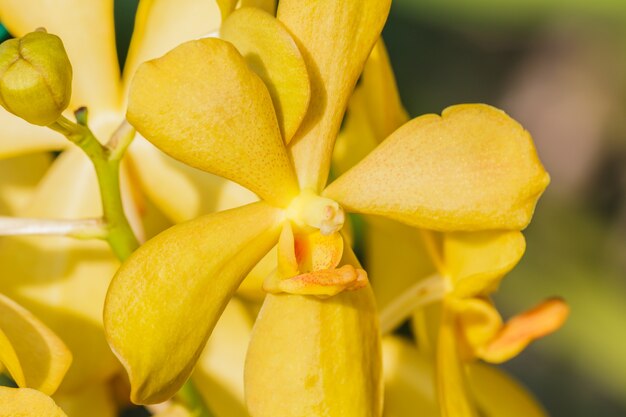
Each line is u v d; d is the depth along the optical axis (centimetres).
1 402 22
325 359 24
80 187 26
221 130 23
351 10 23
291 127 23
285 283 23
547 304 27
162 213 27
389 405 29
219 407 26
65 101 23
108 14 26
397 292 29
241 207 24
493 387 29
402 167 24
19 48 22
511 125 24
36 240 26
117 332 22
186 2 26
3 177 27
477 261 25
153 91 22
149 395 23
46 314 25
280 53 23
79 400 26
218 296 23
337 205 23
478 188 24
